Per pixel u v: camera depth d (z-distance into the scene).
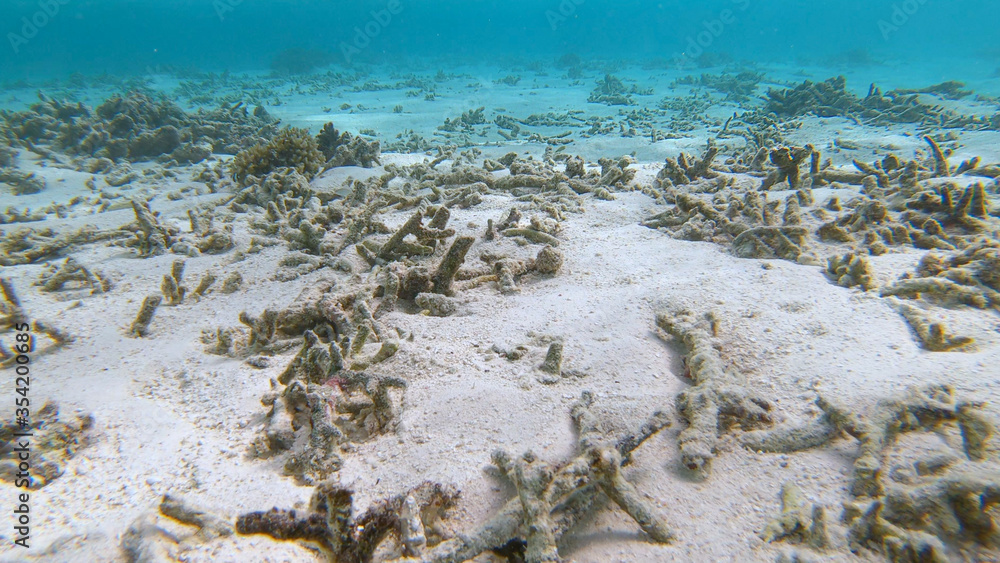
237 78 4.93
